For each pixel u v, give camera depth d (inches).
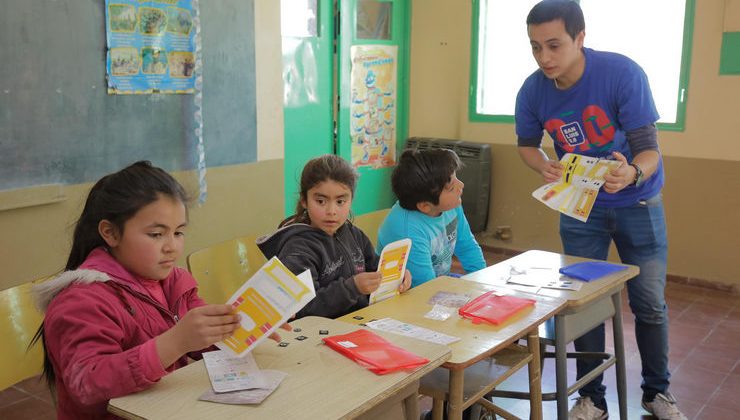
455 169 94.9
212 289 85.6
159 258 53.2
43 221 116.3
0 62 107.6
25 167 112.8
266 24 154.6
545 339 84.7
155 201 52.6
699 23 175.6
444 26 221.1
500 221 219.6
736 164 175.5
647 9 185.2
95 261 53.8
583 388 105.7
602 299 89.7
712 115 177.2
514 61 213.6
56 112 116.4
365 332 61.8
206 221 145.3
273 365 54.6
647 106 94.3
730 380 124.0
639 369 127.7
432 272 94.0
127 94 127.4
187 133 139.0
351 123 209.9
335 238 85.2
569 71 96.6
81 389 47.5
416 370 54.5
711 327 151.7
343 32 201.6
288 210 192.5
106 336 49.8
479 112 220.5
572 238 106.1
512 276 90.2
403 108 231.5
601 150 99.6
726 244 179.6
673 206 185.8
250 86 152.2
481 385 74.5
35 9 111.7
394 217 96.3
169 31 132.6
